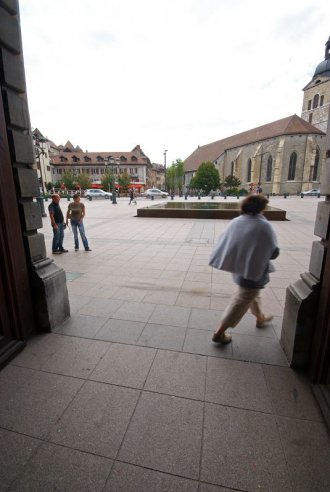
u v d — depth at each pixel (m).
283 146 48.47
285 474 1.54
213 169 57.41
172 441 1.73
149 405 2.01
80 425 1.85
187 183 79.44
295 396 2.09
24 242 2.80
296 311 2.29
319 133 47.59
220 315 3.38
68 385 2.22
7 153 2.48
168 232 9.80
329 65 49.19
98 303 3.76
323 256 2.14
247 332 2.98
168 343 2.78
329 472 1.55
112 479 1.51
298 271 5.20
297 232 9.47
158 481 1.50
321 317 2.09
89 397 2.09
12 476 1.53
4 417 1.92
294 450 1.67
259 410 1.96
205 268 5.42
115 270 5.32
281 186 49.91
